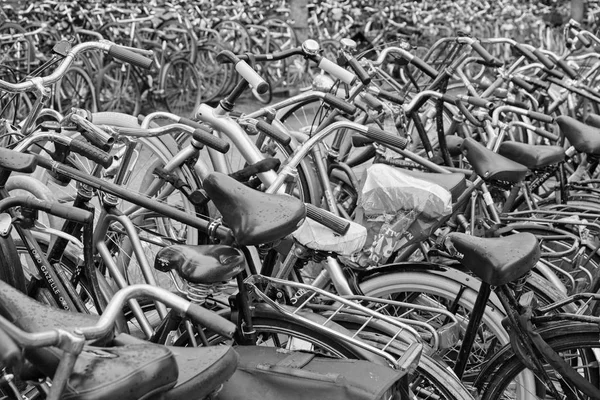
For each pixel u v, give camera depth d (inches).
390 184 119.9
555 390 107.7
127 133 116.6
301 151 118.6
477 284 123.0
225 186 97.9
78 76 308.8
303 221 101.7
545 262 133.3
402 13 426.6
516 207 173.3
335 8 404.8
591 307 126.8
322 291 104.6
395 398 93.9
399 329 106.3
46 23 314.3
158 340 100.9
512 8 465.1
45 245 121.2
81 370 67.1
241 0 389.1
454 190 128.5
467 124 200.7
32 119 123.6
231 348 79.4
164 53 334.6
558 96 237.9
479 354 129.0
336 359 96.7
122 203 147.7
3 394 85.7
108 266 106.4
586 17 501.0
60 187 149.2
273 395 92.6
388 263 134.2
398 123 169.9
